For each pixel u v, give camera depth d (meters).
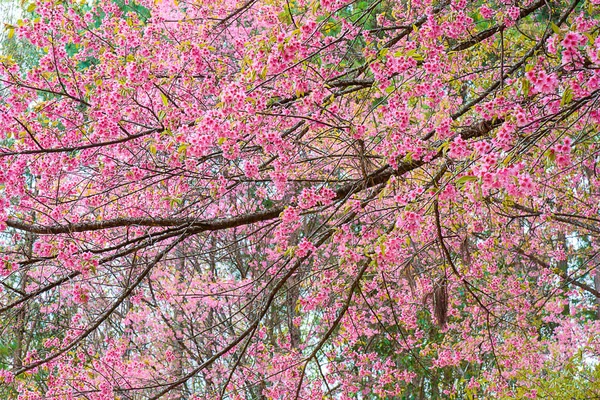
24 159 4.77
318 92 4.25
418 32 4.30
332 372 7.57
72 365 6.19
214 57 5.46
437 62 4.10
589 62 3.24
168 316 9.51
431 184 3.87
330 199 4.43
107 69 4.96
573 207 7.39
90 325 6.09
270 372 7.53
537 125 3.72
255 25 7.09
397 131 4.36
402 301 8.02
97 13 6.29
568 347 8.71
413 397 12.19
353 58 6.00
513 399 8.02
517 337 8.04
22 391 6.33
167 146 4.11
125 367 6.88
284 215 4.40
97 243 5.64
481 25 7.24
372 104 7.17
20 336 8.66
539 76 2.98
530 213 6.72
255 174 4.66
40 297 7.62
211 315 10.40
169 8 6.67
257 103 4.09
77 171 5.32
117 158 5.29
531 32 7.12
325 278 5.71
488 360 10.35
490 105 3.83
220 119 3.91
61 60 5.06
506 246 7.16
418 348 11.41
